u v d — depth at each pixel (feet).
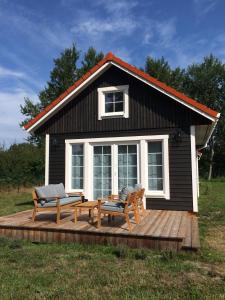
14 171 67.67
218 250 19.81
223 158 124.98
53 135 36.91
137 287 13.97
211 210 36.65
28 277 15.24
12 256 18.65
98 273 15.71
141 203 27.61
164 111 32.40
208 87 124.26
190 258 17.94
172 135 31.96
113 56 33.60
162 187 32.30
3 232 23.71
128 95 33.96
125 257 18.25
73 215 28.76
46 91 105.19
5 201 48.11
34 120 36.01
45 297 13.05
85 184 34.86
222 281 14.66
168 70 114.21
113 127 34.27
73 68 104.58
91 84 35.70
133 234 20.24
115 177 34.09
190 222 26.66
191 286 14.03
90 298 12.93
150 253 18.85
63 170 35.96
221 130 121.29
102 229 21.83
